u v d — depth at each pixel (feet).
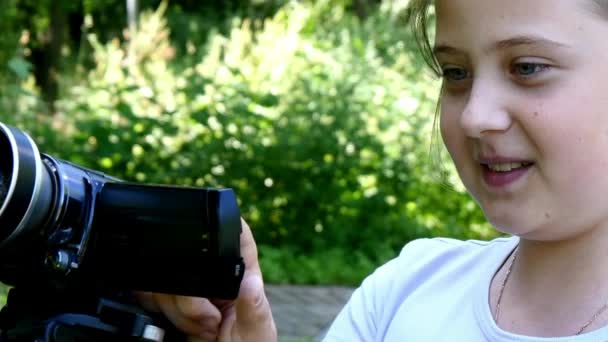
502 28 4.38
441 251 5.62
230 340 5.12
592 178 4.37
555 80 4.33
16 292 5.10
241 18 49.78
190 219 4.61
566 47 4.29
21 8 44.01
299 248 25.80
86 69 39.14
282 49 30.01
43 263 4.80
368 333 5.67
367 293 5.80
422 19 5.46
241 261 4.67
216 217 4.56
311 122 26.27
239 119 25.73
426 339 5.14
